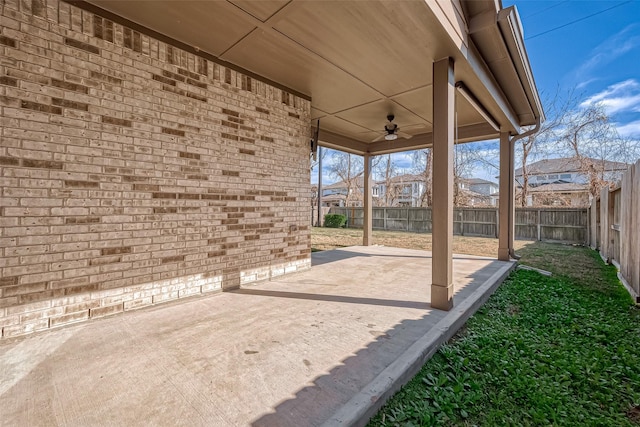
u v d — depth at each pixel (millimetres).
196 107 3664
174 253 3484
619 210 6008
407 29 2973
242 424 1551
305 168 5176
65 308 2736
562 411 1888
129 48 3107
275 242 4711
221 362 2168
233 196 4094
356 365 2143
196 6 2844
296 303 3535
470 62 3584
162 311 3223
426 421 1732
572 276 5543
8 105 2447
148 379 1943
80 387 1851
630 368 2375
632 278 4348
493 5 3295
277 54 3713
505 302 4043
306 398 1766
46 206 2633
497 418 1822
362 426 1661
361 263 6164
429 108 5551
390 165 25375
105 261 2973
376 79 4312
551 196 18719
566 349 2703
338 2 2654
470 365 2387
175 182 3486
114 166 3020
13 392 1793
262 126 4438
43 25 2615
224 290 4004
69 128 2748
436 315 3160
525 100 5375
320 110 5738
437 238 3418
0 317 2408
